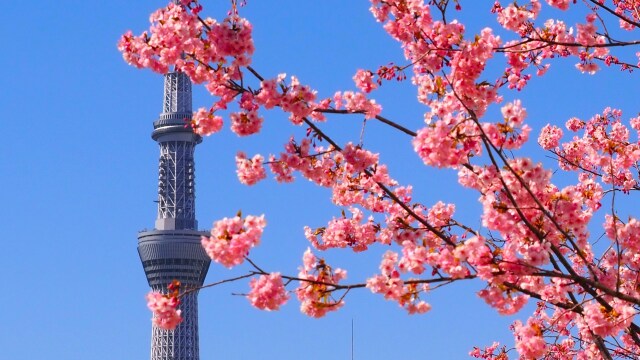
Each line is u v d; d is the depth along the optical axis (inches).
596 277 559.2
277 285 541.0
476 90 571.5
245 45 588.7
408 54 625.0
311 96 605.0
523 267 526.6
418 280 531.5
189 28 598.5
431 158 520.4
